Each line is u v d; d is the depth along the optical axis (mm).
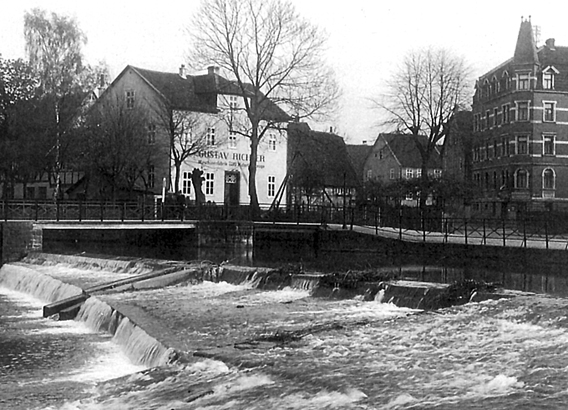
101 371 16500
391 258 42625
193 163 64375
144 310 21328
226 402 11078
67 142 57531
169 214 52406
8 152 55156
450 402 10180
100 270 33750
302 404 10609
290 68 60219
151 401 11891
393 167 107250
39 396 14180
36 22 60031
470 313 16812
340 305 21938
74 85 59812
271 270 27281
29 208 46000
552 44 76250
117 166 57500
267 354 14102
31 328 22016
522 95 72812
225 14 59312
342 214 57500
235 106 64562
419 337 14828
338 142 89375
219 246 51250
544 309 16266
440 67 66500
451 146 90375
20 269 34906
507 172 74312
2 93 56719
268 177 70812
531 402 9969
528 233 47531
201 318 19922
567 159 72750
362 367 12516
